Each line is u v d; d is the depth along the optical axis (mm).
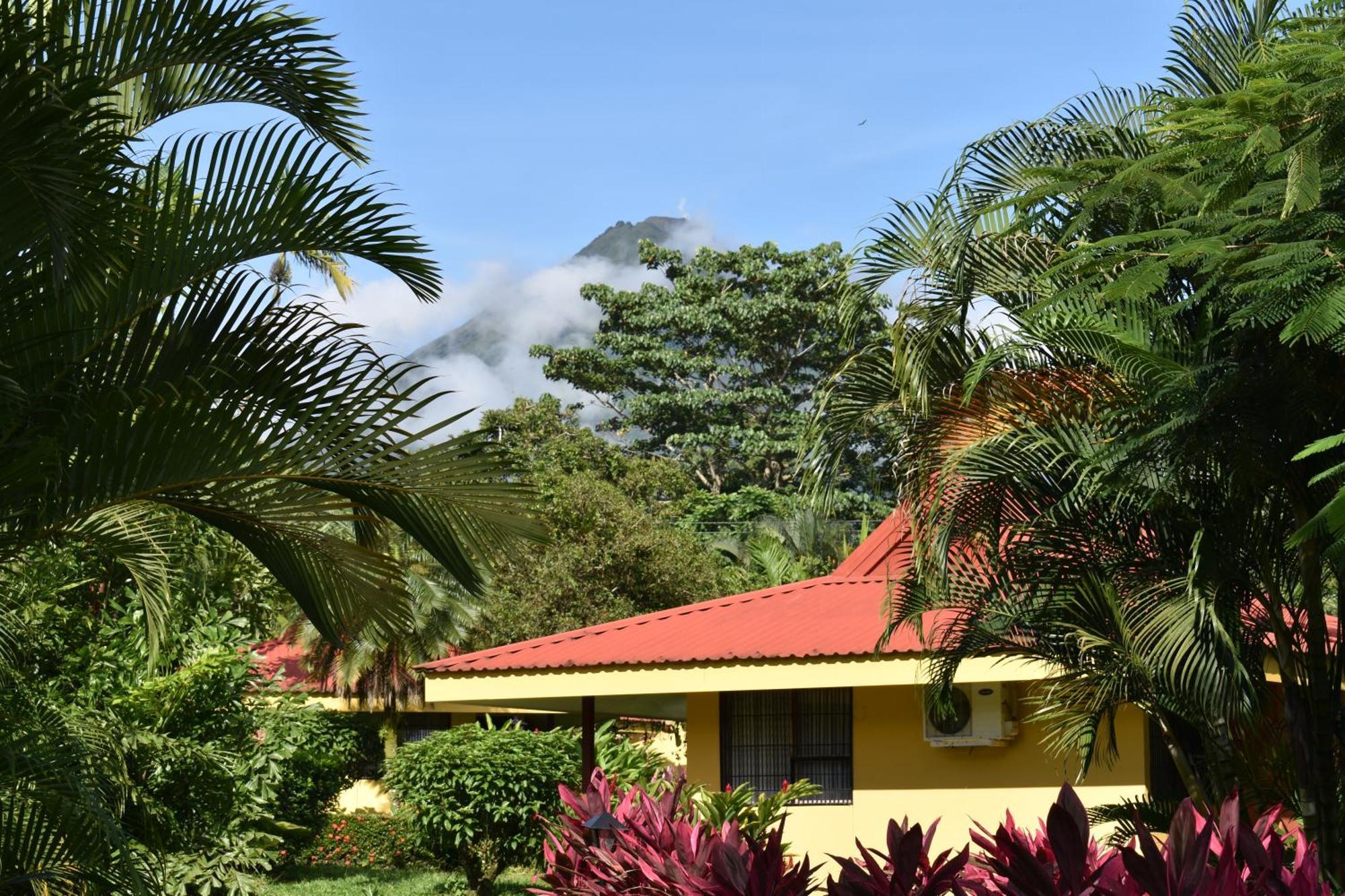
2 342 6059
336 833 23484
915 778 13492
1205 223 6754
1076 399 8008
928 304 8453
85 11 6449
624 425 61406
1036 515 8195
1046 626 8562
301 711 14711
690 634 14555
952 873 4098
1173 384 6957
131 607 11695
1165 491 7484
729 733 14500
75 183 5363
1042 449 7938
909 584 9180
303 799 21344
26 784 6820
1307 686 7809
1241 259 6512
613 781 11789
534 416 44469
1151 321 7348
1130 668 8102
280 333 6410
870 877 4109
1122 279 6207
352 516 6699
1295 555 7988
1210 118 6562
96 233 5691
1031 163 8555
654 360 59344
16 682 8445
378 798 31906
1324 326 5773
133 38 6570
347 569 6938
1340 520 5723
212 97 7184
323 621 7141
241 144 6395
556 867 6625
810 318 58500
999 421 8312
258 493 6453
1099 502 7949
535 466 33219
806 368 59844
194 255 6312
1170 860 3422
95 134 5691
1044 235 8406
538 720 32594
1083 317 7254
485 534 6828
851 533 39875
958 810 13242
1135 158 8320
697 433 57562
